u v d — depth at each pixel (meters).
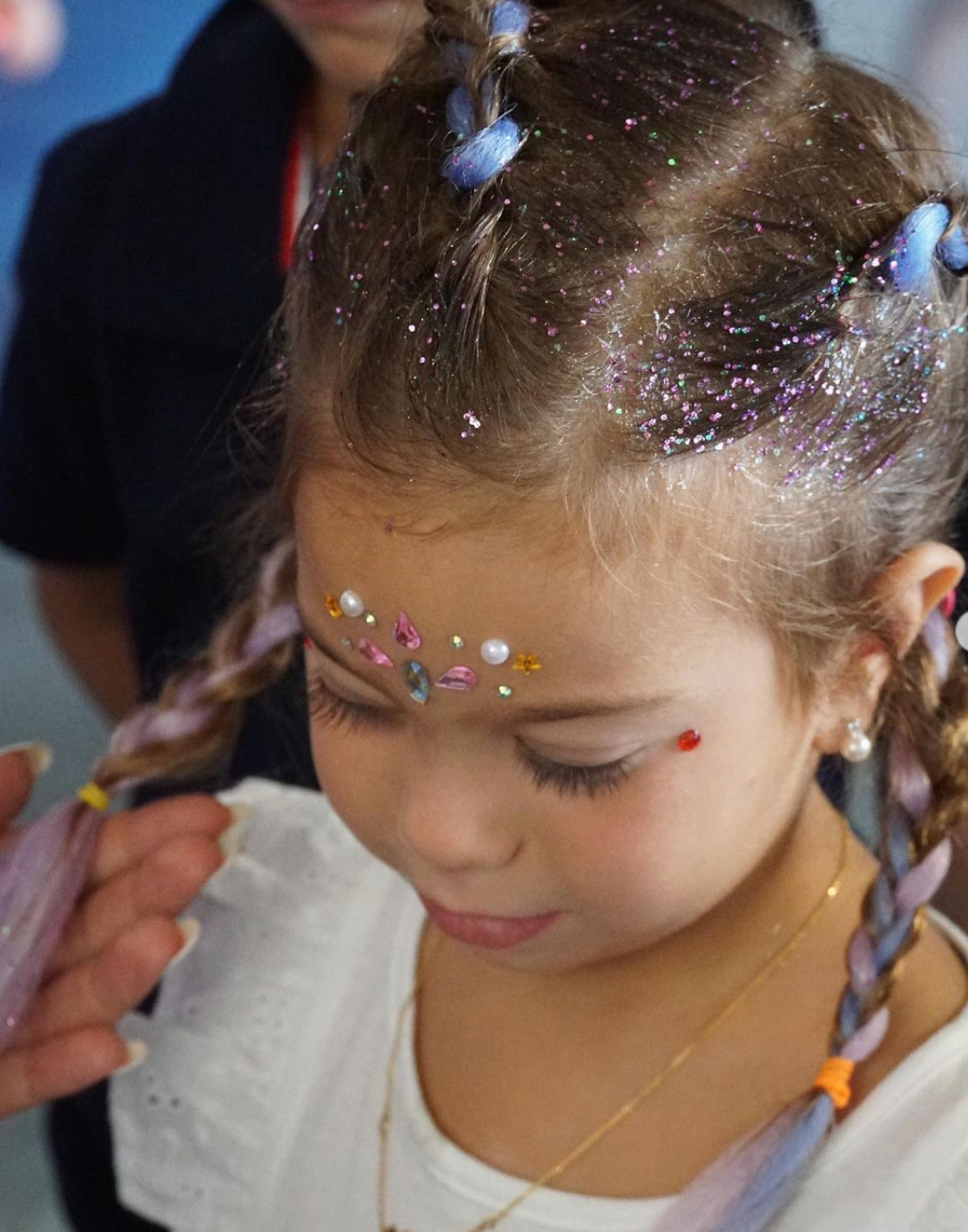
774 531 0.70
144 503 1.22
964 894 0.90
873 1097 0.76
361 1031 0.96
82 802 0.96
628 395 0.67
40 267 1.27
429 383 0.67
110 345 1.21
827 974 0.83
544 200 0.68
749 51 0.76
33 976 0.92
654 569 0.67
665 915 0.75
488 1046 0.89
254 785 1.09
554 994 0.88
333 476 0.71
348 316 0.72
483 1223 0.84
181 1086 0.98
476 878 0.74
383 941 0.99
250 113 1.17
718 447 0.67
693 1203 0.74
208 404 1.18
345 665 0.74
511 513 0.66
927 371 0.74
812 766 0.80
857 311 0.69
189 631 1.23
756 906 0.83
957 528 0.90
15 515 1.40
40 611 1.55
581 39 0.75
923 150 0.76
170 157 1.19
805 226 0.69
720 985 0.84
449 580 0.67
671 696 0.69
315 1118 0.95
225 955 1.01
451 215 0.69
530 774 0.71
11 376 1.34
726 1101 0.82
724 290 0.67
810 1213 0.75
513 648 0.68
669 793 0.71
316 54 1.08
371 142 0.76
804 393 0.68
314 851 1.04
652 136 0.70
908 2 1.21
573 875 0.73
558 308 0.66
